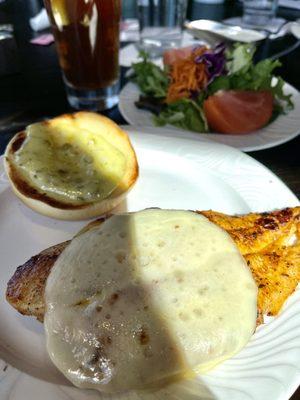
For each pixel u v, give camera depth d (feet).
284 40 1.56
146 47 1.47
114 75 1.13
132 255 0.54
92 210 0.72
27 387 0.48
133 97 1.18
